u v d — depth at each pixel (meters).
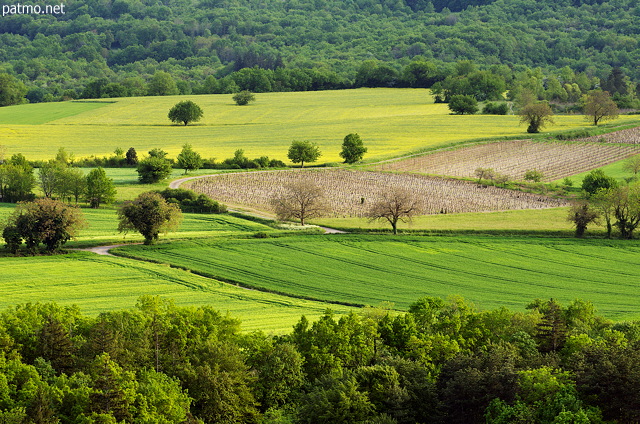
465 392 93.88
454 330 109.94
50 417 81.12
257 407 97.25
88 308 128.62
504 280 158.75
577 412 87.38
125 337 99.50
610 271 166.88
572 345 104.75
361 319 110.88
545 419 89.62
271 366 97.12
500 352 99.00
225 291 143.88
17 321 98.62
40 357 93.19
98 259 161.25
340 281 154.25
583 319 118.50
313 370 101.19
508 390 93.62
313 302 140.00
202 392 92.19
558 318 109.50
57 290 139.25
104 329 95.75
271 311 131.75
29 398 84.19
